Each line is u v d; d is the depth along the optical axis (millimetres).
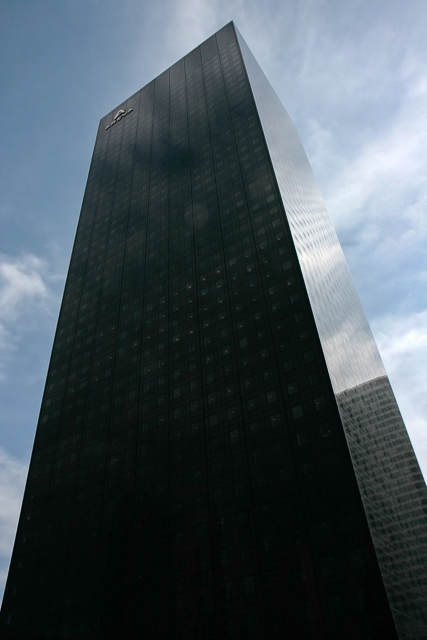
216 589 54531
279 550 53281
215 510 60375
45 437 87188
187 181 113125
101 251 115438
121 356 89125
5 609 68812
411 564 52750
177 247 99688
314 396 62344
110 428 79500
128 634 57312
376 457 65625
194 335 81562
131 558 63156
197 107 135125
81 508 72750
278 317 73812
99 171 143750
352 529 50469
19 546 74688
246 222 92188
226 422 67188
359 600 46344
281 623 48969
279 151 116562
